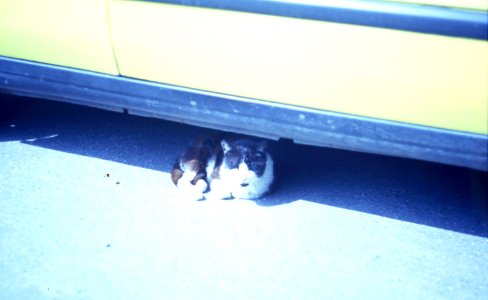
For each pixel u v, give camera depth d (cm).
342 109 237
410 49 215
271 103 249
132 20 255
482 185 331
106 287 246
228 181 305
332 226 291
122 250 270
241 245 275
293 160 356
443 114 221
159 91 270
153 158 353
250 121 260
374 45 219
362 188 326
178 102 270
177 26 248
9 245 271
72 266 259
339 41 223
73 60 281
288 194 319
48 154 354
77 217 294
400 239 282
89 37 269
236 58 244
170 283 249
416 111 225
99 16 261
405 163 354
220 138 334
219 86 255
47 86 298
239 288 247
